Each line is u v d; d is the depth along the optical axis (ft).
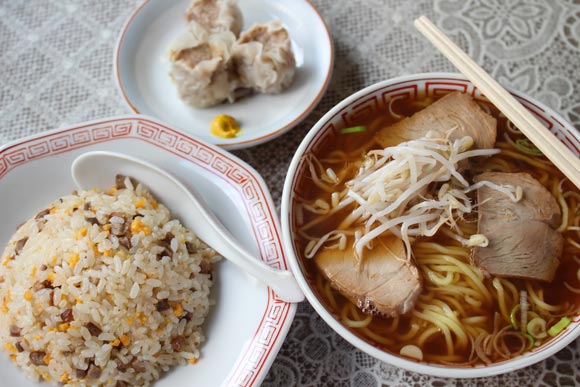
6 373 1.74
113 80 2.23
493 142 1.76
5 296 1.78
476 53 2.18
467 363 1.59
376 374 1.77
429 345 1.63
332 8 2.32
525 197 1.69
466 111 1.79
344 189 1.77
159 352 1.75
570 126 1.70
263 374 1.67
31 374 1.73
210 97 2.13
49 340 1.71
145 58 2.25
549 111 1.72
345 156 1.81
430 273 1.70
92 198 1.88
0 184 1.91
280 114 2.13
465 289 1.68
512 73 2.13
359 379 1.77
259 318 1.74
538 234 1.66
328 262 1.69
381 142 1.80
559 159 1.66
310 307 1.85
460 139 1.75
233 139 2.02
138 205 1.86
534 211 1.68
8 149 1.92
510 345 1.61
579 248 1.68
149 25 2.28
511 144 1.79
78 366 1.70
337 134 1.82
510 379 1.73
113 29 2.34
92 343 1.71
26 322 1.72
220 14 2.21
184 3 2.32
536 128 1.70
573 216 1.70
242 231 1.86
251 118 2.13
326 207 1.76
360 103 1.80
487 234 1.66
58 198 1.95
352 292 1.65
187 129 2.12
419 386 1.75
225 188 1.89
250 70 2.12
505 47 2.18
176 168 1.93
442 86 1.82
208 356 1.75
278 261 1.80
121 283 1.73
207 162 1.92
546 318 1.62
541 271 1.64
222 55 2.09
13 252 1.84
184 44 2.10
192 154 1.93
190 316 1.79
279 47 2.10
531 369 1.74
